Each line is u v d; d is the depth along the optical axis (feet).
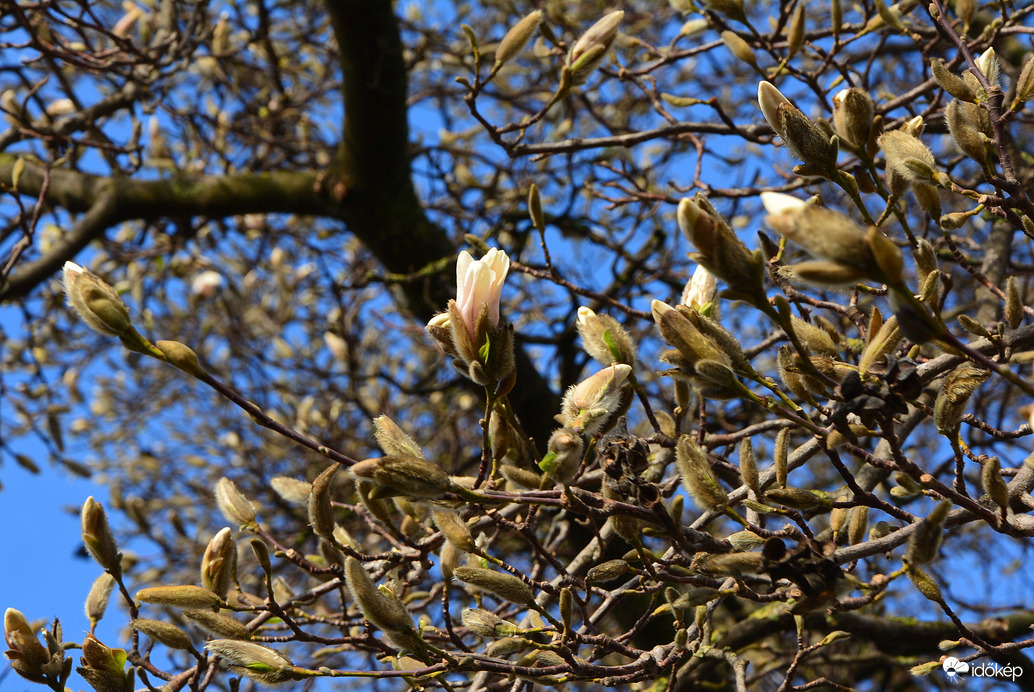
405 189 18.86
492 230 19.25
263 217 23.72
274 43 23.31
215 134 22.45
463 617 7.23
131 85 18.99
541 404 18.81
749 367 5.64
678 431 8.07
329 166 19.01
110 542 7.59
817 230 4.37
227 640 6.56
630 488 5.70
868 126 6.23
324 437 21.80
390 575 9.47
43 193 15.33
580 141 11.99
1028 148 15.85
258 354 21.70
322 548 8.81
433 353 23.85
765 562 5.50
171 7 17.65
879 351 5.41
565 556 17.95
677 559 7.41
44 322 21.50
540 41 14.57
